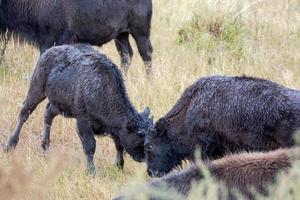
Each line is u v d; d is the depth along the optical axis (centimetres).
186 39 4950
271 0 5753
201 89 3073
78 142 3619
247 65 4569
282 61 4712
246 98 2981
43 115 3778
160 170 3119
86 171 3284
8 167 2902
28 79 4153
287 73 4356
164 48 4850
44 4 4188
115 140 3344
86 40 4312
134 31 4494
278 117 2931
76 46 3478
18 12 4209
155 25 5094
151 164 3131
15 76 4231
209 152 3066
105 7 4284
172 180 2234
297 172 2048
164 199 2184
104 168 3381
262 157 2195
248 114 2970
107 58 3403
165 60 4534
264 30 5219
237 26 5094
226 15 5175
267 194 2133
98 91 3303
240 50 4809
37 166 3122
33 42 4281
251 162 2189
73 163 3328
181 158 3134
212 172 2208
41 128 3728
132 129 3259
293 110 2927
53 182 2970
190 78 4238
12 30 4262
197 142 3072
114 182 3169
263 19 5422
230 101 3000
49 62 3459
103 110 3300
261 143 2975
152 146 3117
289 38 5156
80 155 3488
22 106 3538
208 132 3048
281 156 2184
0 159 3288
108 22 4322
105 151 3544
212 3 5309
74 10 4216
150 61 4547
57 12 4200
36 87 3500
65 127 3688
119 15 4362
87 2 4234
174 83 4156
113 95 3297
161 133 3112
